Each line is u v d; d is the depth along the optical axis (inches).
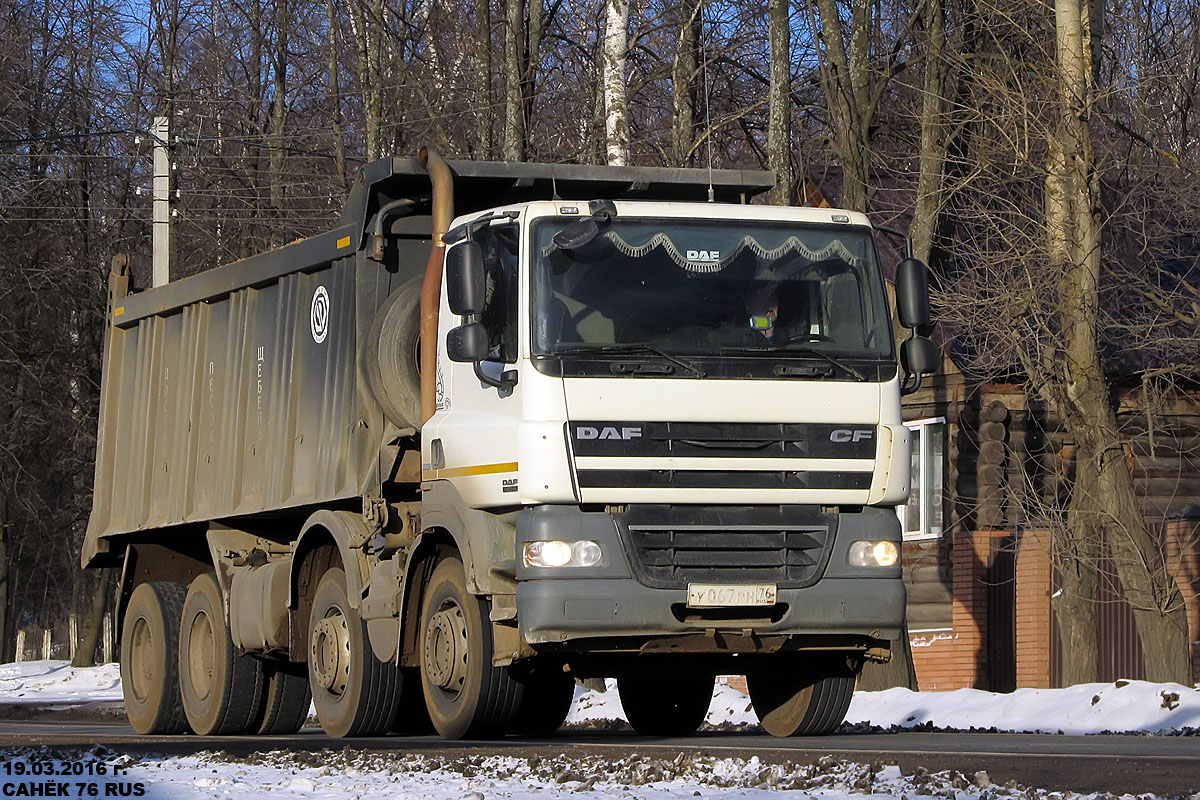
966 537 1374.3
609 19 1390.3
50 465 2495.1
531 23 1656.0
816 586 636.7
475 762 558.6
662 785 486.0
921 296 668.1
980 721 949.2
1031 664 1293.1
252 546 893.8
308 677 885.8
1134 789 436.8
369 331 748.6
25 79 2357.3
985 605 1362.0
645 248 640.4
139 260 2433.6
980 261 1126.4
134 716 960.9
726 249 649.0
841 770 497.4
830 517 643.5
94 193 2432.3
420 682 769.6
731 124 1683.1
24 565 3361.2
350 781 522.0
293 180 2422.5
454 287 633.0
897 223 1504.7
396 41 1962.4
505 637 642.2
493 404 642.2
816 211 666.2
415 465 719.7
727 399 629.9
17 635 2955.2
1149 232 1275.8
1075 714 893.2
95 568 1056.8
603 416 619.2
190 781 526.6
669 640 632.4
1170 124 1402.6
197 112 2461.9
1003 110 1113.4
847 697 721.0
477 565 642.2
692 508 628.1
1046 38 1140.5
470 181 737.6
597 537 616.4
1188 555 1254.3
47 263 2368.4
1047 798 421.1
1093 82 1106.1
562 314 624.7
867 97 1330.0
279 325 845.8
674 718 845.2
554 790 475.5
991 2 1178.6
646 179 759.1
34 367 2357.3
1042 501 1317.7
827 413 642.2
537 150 1684.3
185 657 922.1
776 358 637.9
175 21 2448.3
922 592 1470.2
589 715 1083.9
